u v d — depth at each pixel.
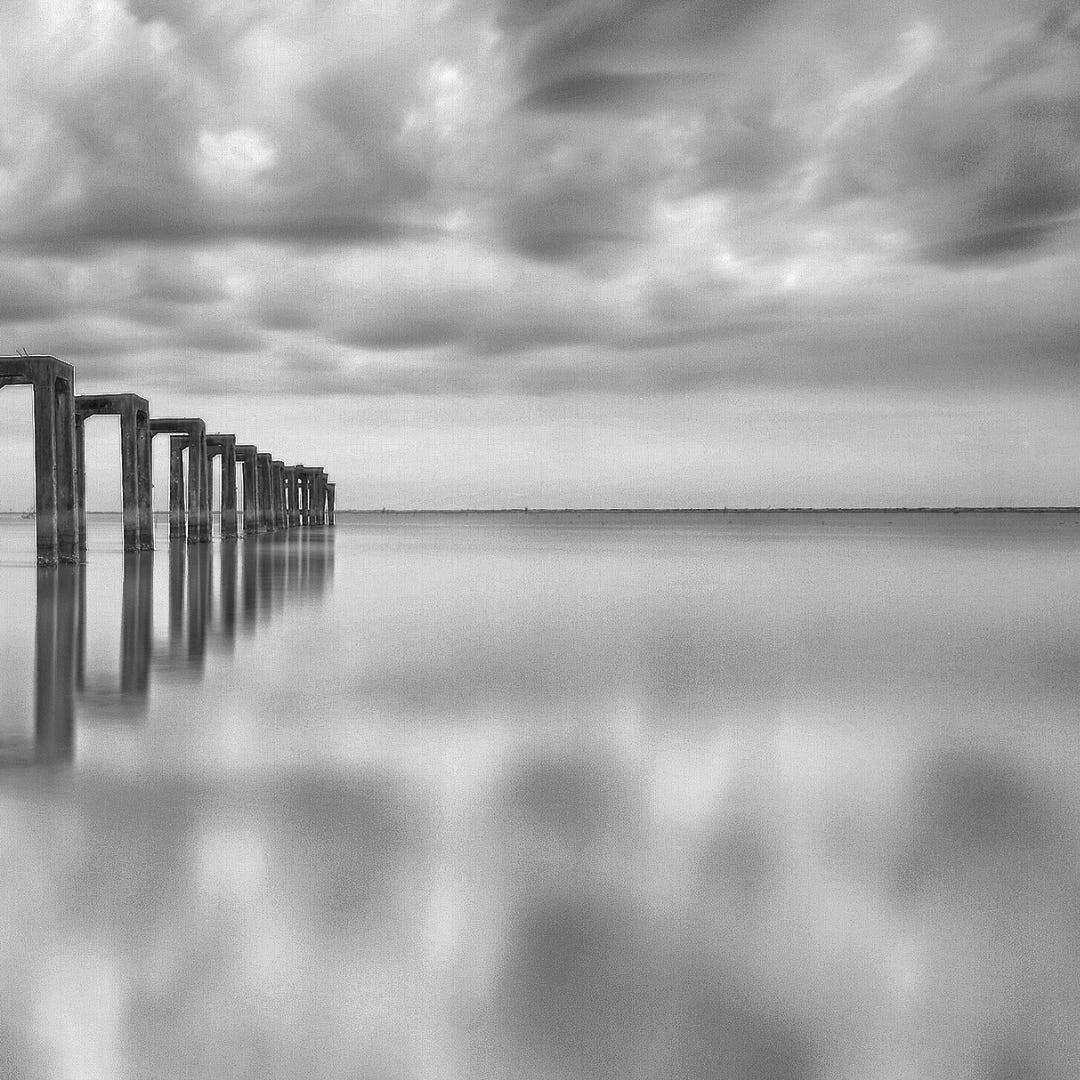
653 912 6.74
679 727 12.91
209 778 10.04
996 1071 4.90
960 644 21.52
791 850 8.09
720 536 123.31
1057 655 19.94
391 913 6.66
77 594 31.73
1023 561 58.88
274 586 36.16
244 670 17.17
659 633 23.30
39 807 9.02
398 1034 5.16
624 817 8.94
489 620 25.83
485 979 5.75
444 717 13.30
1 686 15.40
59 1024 5.23
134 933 6.31
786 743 12.08
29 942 6.18
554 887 7.17
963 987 5.75
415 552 69.88
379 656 19.08
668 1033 5.19
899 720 13.52
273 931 6.36
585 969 5.89
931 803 9.52
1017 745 12.04
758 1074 4.84
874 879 7.43
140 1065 4.88
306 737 11.96
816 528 184.75
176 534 70.25
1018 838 8.45
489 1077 4.80
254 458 93.56
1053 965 6.04
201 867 7.49
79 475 48.50
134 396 54.88
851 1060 4.97
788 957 6.09
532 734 12.37
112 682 15.84
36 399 41.16
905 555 67.31
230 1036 5.13
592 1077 4.80
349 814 8.89
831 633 23.58
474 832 8.42
